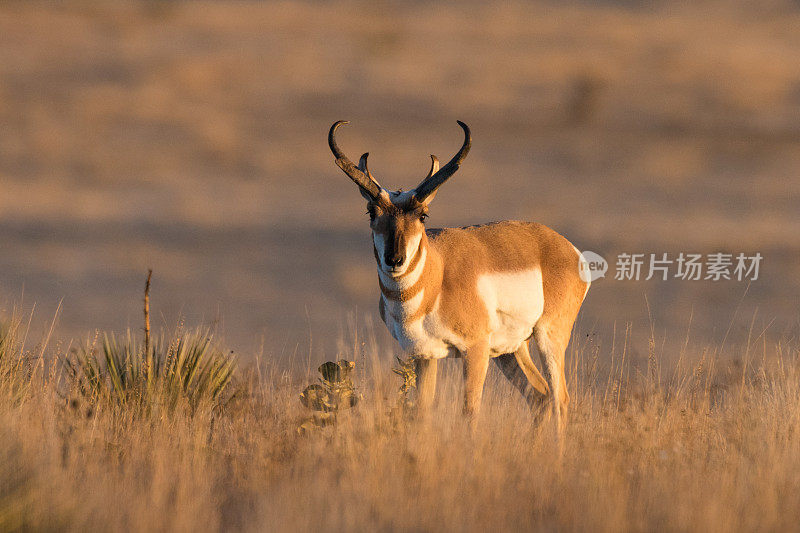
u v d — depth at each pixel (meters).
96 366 32.12
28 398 30.02
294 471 25.91
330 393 29.95
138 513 22.20
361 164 30.67
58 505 21.78
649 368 34.47
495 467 25.27
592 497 23.64
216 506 24.09
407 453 25.83
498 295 31.97
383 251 29.56
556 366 33.38
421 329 31.02
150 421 28.80
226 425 30.27
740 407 30.20
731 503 23.55
